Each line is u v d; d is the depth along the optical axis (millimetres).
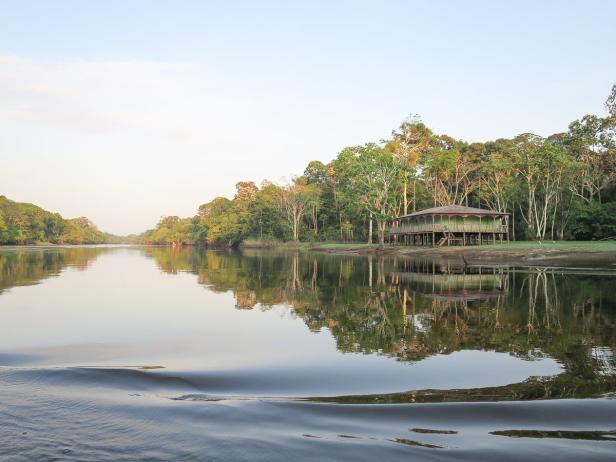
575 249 35906
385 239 81312
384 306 15508
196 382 7391
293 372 7957
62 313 13906
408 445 5148
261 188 113188
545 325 12125
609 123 54094
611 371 8039
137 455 4848
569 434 5508
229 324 12430
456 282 23062
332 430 5547
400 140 69938
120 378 7488
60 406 6195
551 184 58469
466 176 74875
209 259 51219
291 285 22344
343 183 81562
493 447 5121
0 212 111250
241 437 5289
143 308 15062
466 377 7699
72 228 159250
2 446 5012
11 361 8594
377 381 7488
